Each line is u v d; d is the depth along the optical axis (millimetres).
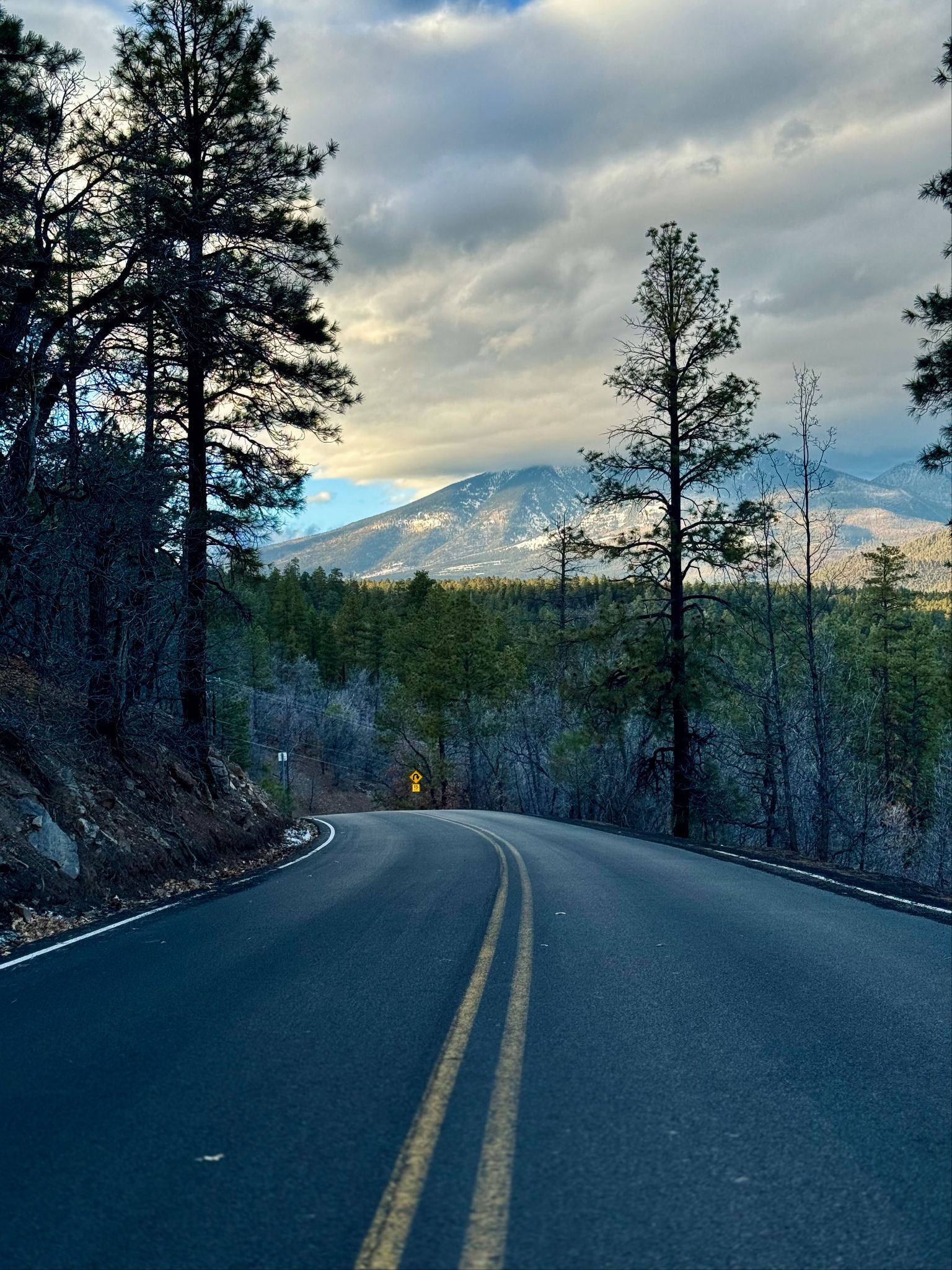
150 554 14766
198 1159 3650
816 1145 3779
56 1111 4234
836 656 33219
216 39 17828
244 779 23859
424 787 67438
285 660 90875
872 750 47750
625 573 26812
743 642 30594
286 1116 4090
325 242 18062
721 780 29297
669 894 11234
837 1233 3053
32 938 9359
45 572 12945
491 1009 5848
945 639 50156
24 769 12227
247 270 16594
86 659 14008
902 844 39031
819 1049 5062
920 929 8812
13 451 12758
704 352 25984
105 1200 3311
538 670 59375
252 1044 5207
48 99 13234
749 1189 3369
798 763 30469
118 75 17469
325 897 11508
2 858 10492
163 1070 4785
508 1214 3158
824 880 12703
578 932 8562
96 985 6891
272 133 17812
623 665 27094
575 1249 2934
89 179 13828
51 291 13641
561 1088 4422
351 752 80375
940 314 18125
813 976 6805
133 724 16531
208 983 6801
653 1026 5484
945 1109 4207
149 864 13258
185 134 16828
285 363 18609
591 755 36594
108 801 13695
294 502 19391
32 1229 3105
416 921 9328
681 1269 2822
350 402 19047
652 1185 3391
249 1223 3115
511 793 56594
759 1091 4406
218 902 11453
